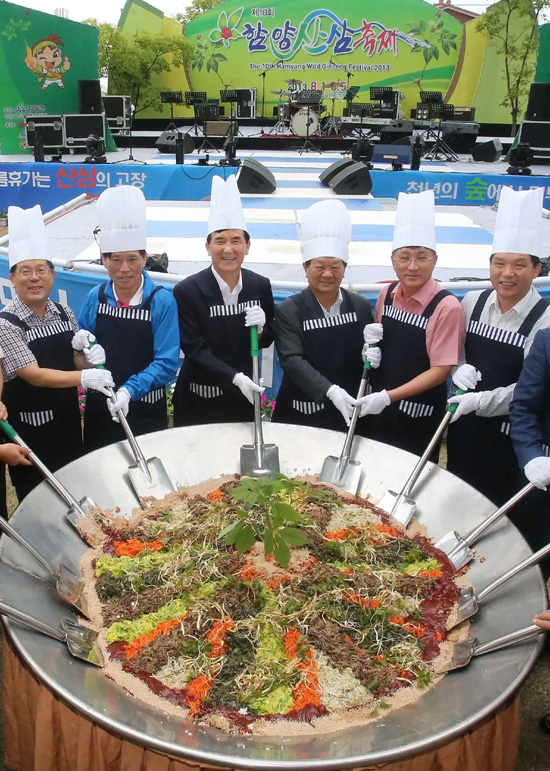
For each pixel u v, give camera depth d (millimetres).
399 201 2799
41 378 2721
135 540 2258
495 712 1536
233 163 10570
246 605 1914
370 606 1938
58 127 12547
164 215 8516
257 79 19062
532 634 1679
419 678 1699
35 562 2018
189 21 19578
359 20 18281
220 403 3234
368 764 1385
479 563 2154
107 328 2980
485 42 18156
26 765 1938
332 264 2842
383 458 2691
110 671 1717
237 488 2070
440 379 2785
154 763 1510
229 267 2979
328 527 2311
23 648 1635
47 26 13336
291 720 1570
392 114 15391
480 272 5918
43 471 2375
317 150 15367
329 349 3010
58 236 7375
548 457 2332
